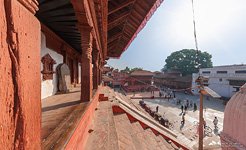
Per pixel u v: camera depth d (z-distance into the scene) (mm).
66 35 8352
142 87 63188
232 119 5176
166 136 9414
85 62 4523
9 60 591
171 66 89938
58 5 4379
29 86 730
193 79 58344
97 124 5289
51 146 1915
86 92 4668
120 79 68812
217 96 7484
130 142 5336
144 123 9070
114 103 9148
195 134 18984
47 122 2914
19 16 644
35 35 812
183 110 33031
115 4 6156
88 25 4156
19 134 641
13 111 615
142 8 6301
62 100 5484
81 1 3053
